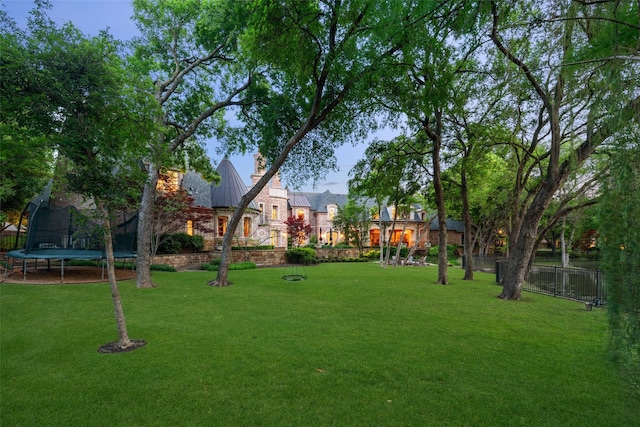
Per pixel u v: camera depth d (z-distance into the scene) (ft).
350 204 102.22
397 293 38.40
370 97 38.04
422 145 54.60
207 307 28.99
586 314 29.04
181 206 59.67
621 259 9.73
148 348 18.58
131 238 49.75
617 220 9.99
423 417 12.04
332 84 39.55
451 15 21.25
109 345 19.02
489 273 69.51
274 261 82.64
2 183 39.24
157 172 40.04
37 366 16.11
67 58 16.85
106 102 18.35
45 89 16.40
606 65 12.67
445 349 19.16
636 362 9.61
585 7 17.08
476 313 28.73
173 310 27.68
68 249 45.98
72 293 34.12
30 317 24.89
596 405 13.01
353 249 105.70
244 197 41.81
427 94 34.53
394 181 55.47
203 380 14.74
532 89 35.83
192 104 48.85
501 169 72.13
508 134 45.80
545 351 19.04
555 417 12.16
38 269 53.26
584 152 24.23
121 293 34.86
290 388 14.10
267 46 34.65
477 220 104.83
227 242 41.98
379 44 30.40
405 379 15.12
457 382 14.89
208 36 44.01
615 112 11.20
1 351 18.02
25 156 22.62
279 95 43.21
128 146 20.48
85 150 18.20
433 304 32.37
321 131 45.78
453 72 36.58
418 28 23.76
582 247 100.58
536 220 36.24
